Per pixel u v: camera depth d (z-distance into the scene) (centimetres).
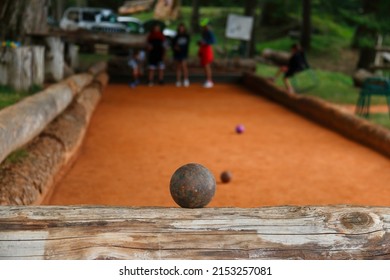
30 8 1414
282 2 3350
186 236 327
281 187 704
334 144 994
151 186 692
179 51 1955
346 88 1867
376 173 789
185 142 976
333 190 698
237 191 680
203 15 3909
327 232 334
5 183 534
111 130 1069
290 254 328
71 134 840
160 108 1411
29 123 689
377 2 2161
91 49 2661
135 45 2002
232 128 1140
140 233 326
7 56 1097
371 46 2175
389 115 1241
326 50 2916
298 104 1398
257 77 1909
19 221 328
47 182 614
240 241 328
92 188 674
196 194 372
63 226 327
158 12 4275
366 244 333
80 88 1259
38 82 1190
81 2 4122
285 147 959
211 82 2036
